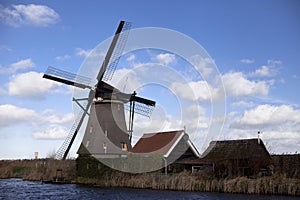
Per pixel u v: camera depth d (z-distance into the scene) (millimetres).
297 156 41562
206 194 35375
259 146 44656
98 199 33375
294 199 30359
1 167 77562
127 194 36781
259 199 30703
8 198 34656
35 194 38000
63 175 57031
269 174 40281
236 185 36188
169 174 43656
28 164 77812
